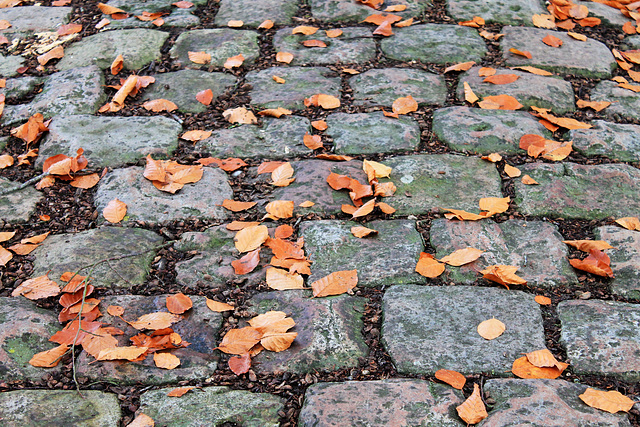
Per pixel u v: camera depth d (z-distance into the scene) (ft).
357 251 7.49
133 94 10.34
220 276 7.22
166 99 10.19
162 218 8.00
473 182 8.59
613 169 8.79
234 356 6.22
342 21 12.35
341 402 5.71
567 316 6.67
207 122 9.78
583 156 9.15
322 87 10.48
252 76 10.80
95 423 5.57
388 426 5.46
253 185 8.61
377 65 11.07
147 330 6.50
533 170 8.78
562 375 6.04
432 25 12.11
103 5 12.46
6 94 10.34
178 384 6.01
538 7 12.89
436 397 5.76
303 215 8.07
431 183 8.56
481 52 11.38
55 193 8.47
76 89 10.28
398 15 12.39
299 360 6.19
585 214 8.13
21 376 5.97
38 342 6.29
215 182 8.59
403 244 7.57
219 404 5.77
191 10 12.66
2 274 7.14
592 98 10.44
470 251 7.38
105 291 6.98
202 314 6.72
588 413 5.55
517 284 7.08
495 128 9.50
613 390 5.83
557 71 11.02
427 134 9.52
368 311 6.77
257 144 9.32
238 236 7.61
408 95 10.28
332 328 6.48
